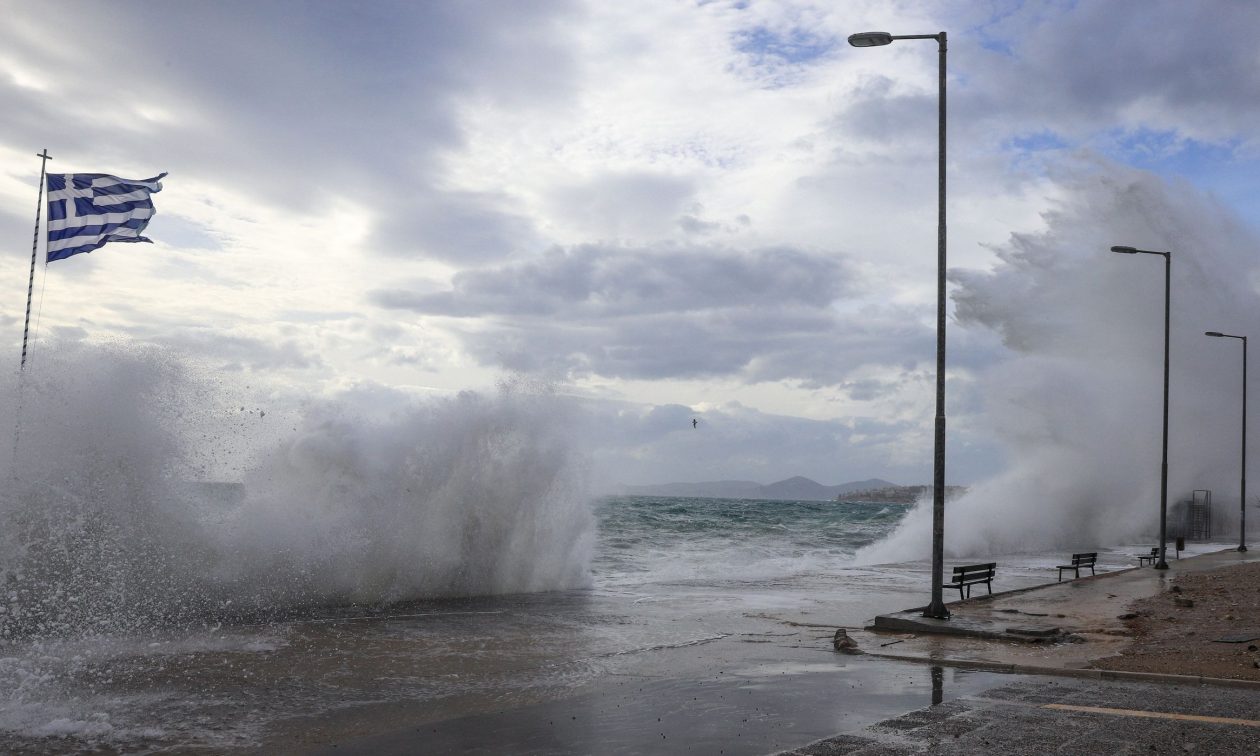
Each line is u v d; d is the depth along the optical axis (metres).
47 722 8.16
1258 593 19.67
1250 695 9.25
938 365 15.13
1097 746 7.05
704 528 54.44
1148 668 10.69
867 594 20.89
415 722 8.32
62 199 22.38
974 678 10.48
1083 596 19.84
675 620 16.06
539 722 8.27
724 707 8.85
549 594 20.34
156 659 11.21
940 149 15.28
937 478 15.05
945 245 15.17
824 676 10.67
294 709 8.85
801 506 128.88
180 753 7.29
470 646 12.93
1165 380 29.52
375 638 13.45
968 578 19.45
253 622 14.53
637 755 7.04
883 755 6.84
